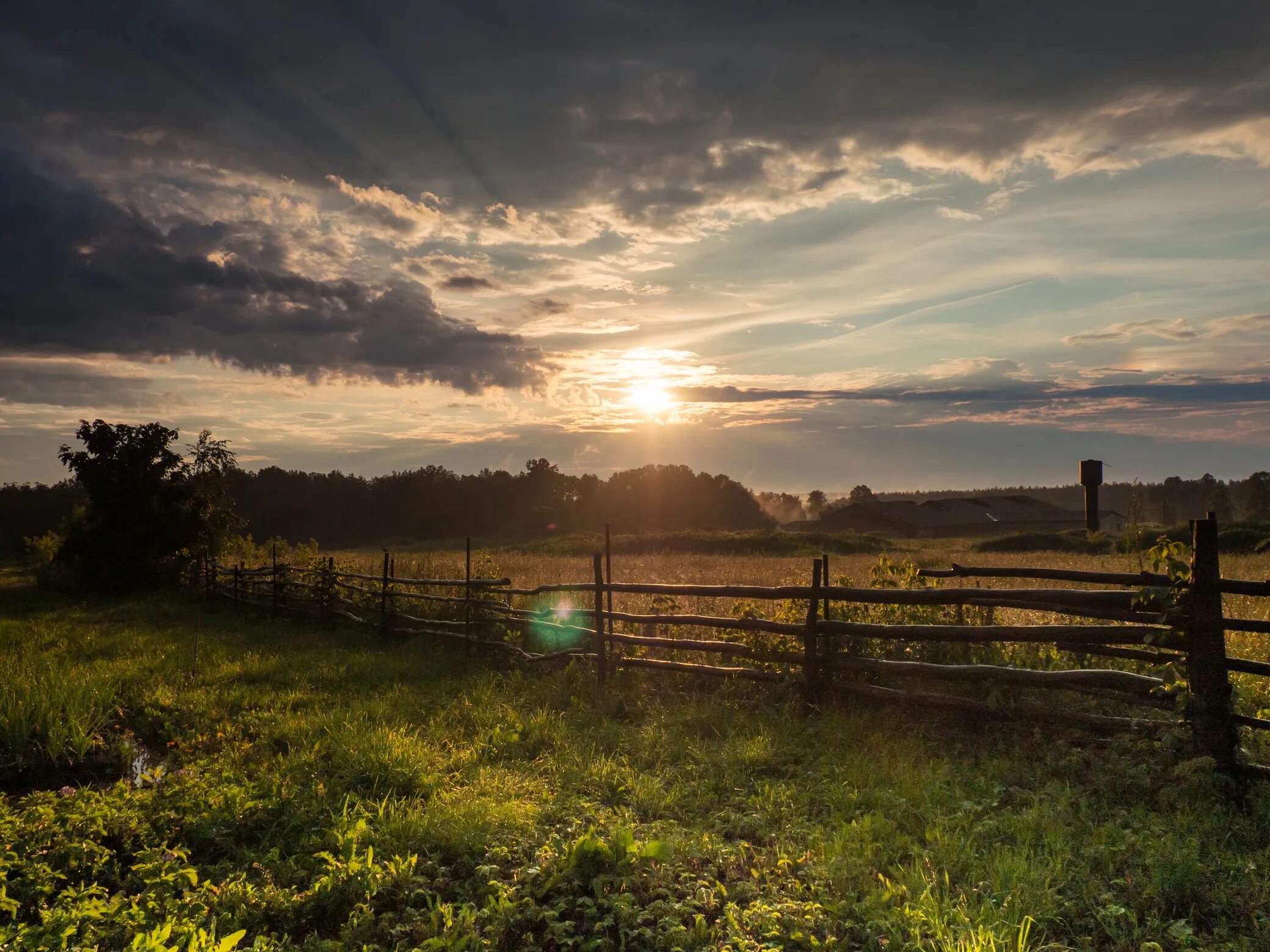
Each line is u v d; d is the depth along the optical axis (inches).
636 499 3912.4
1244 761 207.9
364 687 388.2
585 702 345.7
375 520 3676.2
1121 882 165.8
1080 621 367.2
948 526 3048.7
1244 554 1008.9
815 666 311.0
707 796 228.1
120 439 988.6
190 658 471.2
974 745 262.7
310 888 176.4
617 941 154.2
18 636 593.3
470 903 165.0
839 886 169.3
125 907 161.2
